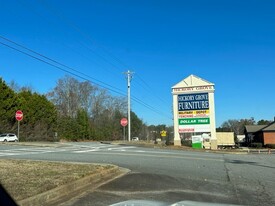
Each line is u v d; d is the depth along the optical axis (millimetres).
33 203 8148
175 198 9484
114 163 17688
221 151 38062
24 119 52781
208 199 9477
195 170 15773
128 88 53438
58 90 81875
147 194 9930
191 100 42188
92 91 84500
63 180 10492
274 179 13648
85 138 67250
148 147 36938
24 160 15758
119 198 9312
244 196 10000
